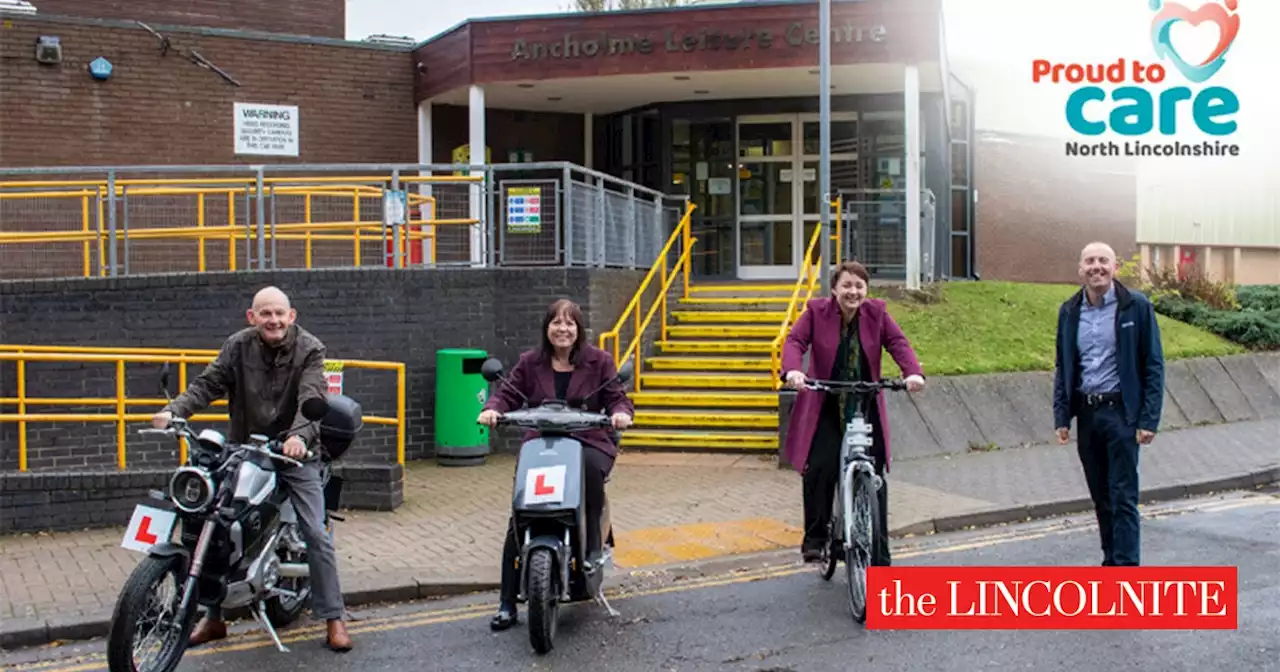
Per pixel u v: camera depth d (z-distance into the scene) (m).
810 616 6.61
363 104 18.08
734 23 16.61
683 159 19.48
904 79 17.42
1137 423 6.96
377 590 7.09
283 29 19.09
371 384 12.29
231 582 5.77
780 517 9.34
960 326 15.95
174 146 16.80
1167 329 17.66
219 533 5.65
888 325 6.92
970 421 13.17
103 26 16.36
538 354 6.61
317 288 12.18
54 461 11.32
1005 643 6.02
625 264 14.65
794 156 19.20
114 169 12.34
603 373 6.54
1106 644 5.97
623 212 14.68
